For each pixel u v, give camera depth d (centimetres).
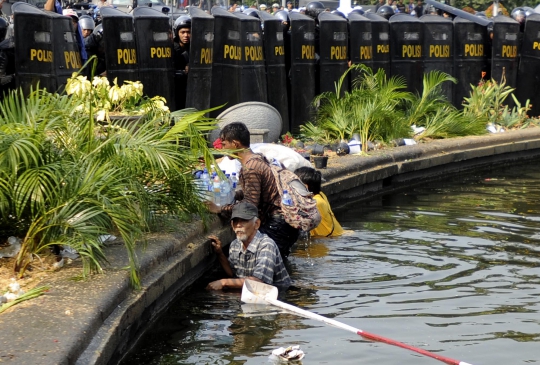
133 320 807
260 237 1025
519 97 2655
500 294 1002
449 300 977
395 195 1734
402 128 2048
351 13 2336
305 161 1377
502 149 2220
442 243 1261
